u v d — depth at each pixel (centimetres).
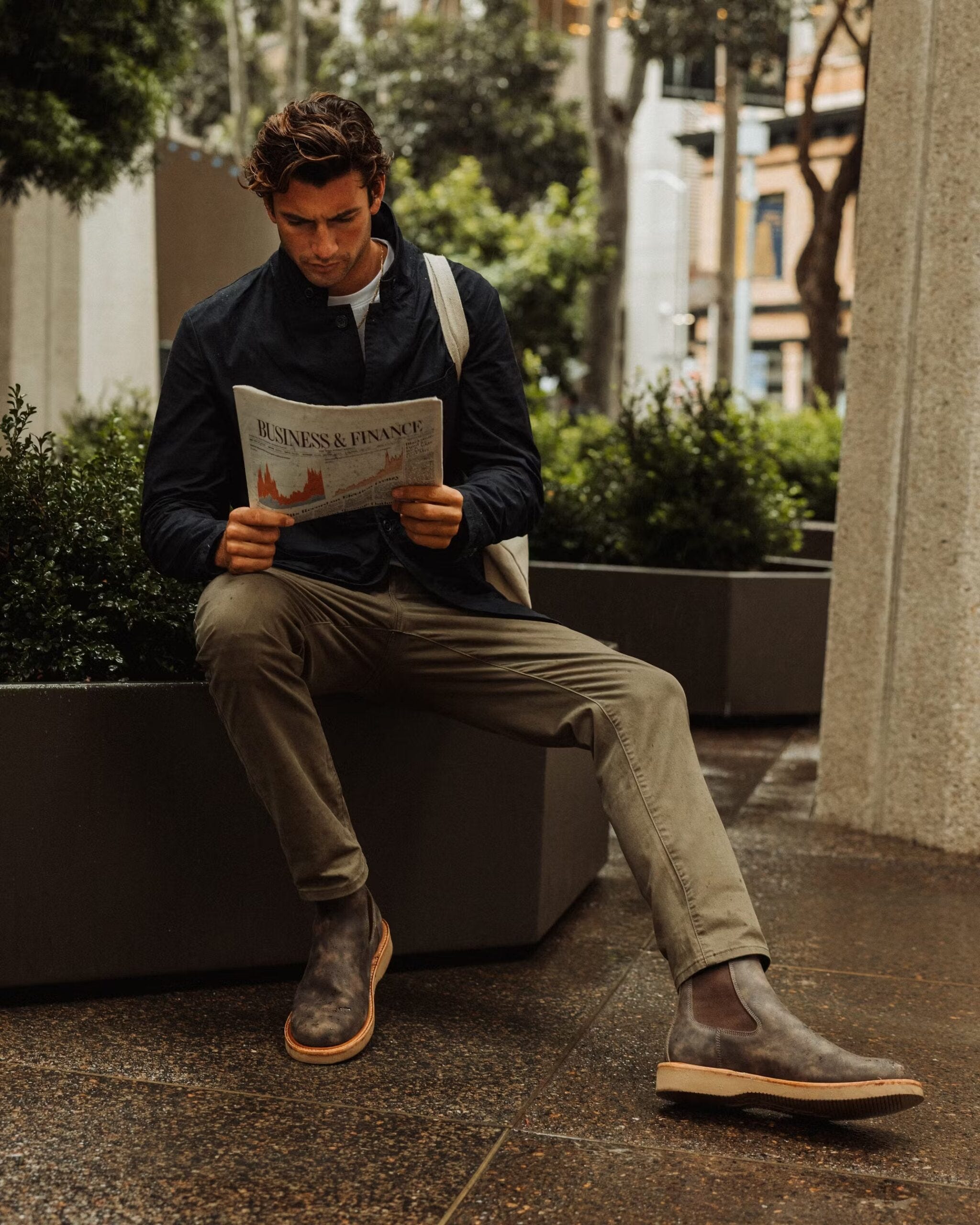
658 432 684
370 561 270
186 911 283
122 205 1223
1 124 684
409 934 299
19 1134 222
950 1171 219
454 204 1944
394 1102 238
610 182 1856
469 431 280
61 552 292
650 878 240
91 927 277
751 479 665
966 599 408
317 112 246
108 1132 224
